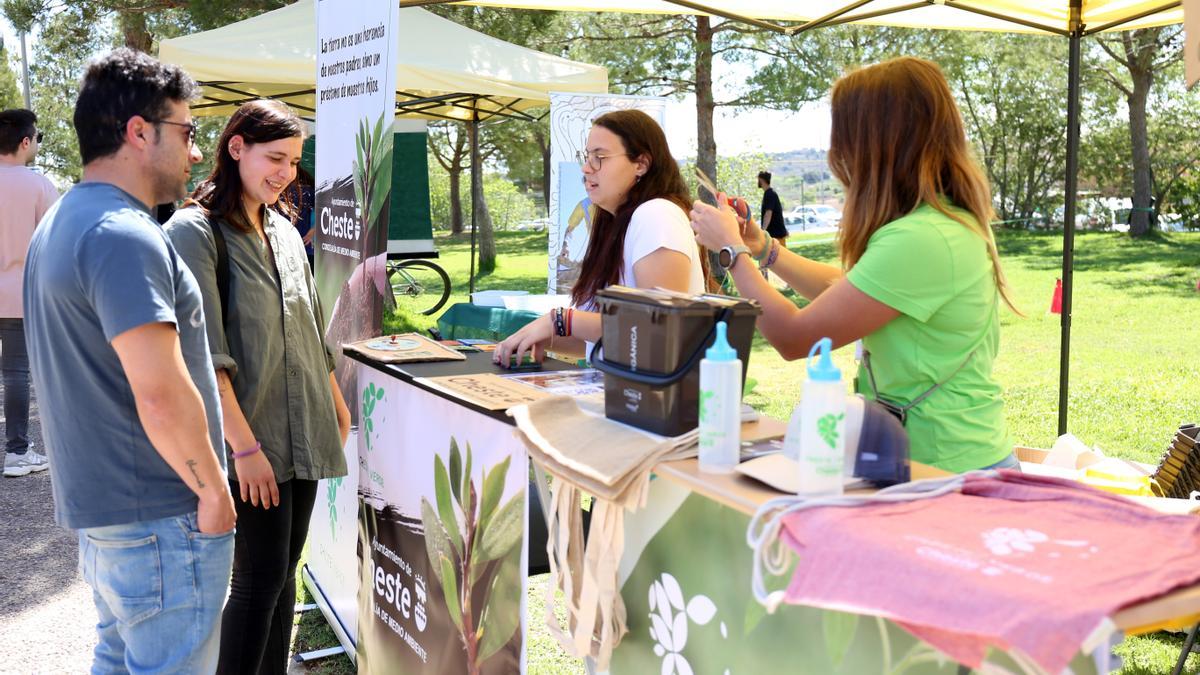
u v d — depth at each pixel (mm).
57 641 3307
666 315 1625
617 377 1751
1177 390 7062
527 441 1814
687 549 1767
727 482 1441
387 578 2752
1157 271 14180
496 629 2133
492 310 4609
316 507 3521
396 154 10844
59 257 1729
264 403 2383
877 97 1712
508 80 6938
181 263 1854
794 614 1527
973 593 1022
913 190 1703
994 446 1721
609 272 2391
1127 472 2904
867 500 1292
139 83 1797
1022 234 20453
